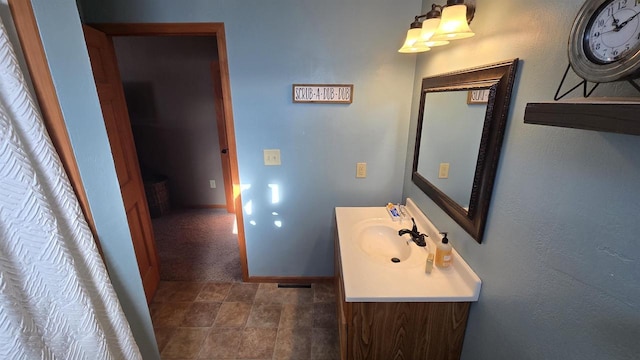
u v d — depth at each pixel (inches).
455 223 52.6
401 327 49.0
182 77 129.7
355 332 49.3
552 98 30.0
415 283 48.4
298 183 83.2
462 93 48.1
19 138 26.9
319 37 69.9
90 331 32.5
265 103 74.9
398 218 72.0
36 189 27.7
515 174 36.3
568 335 28.8
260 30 69.1
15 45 27.8
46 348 29.5
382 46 70.8
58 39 30.2
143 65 127.6
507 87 36.5
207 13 67.4
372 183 83.2
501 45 38.6
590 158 25.9
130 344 38.2
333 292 90.0
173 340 72.8
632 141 22.4
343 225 69.4
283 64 71.7
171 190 148.0
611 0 21.6
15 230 27.0
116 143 70.7
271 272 93.7
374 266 52.7
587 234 26.5
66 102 31.4
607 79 21.9
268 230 88.5
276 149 79.4
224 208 150.9
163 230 128.3
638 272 22.3
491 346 42.3
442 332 49.5
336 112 76.2
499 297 40.1
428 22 48.0
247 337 73.8
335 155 80.4
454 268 51.3
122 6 66.1
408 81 73.7
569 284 28.5
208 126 137.5
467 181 47.2
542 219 31.8
